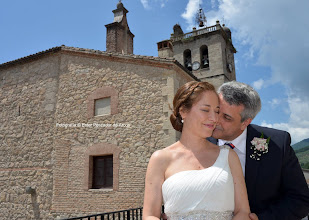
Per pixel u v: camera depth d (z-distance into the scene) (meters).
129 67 8.91
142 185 7.81
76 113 9.25
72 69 9.75
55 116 9.51
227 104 2.05
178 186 1.45
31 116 9.96
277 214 1.87
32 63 10.56
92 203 8.23
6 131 10.29
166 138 7.86
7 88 10.81
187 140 1.64
